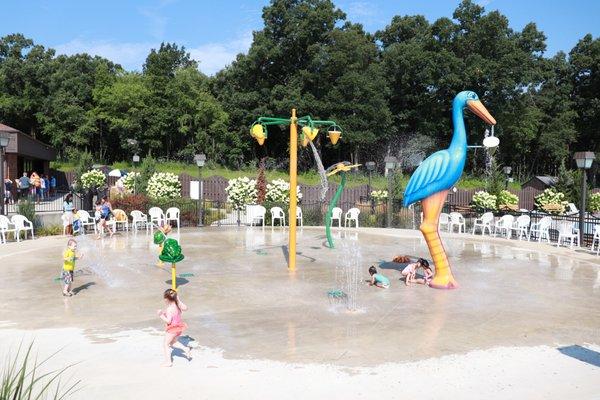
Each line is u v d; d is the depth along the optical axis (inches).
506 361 274.7
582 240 735.7
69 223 785.6
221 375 250.1
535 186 1515.7
